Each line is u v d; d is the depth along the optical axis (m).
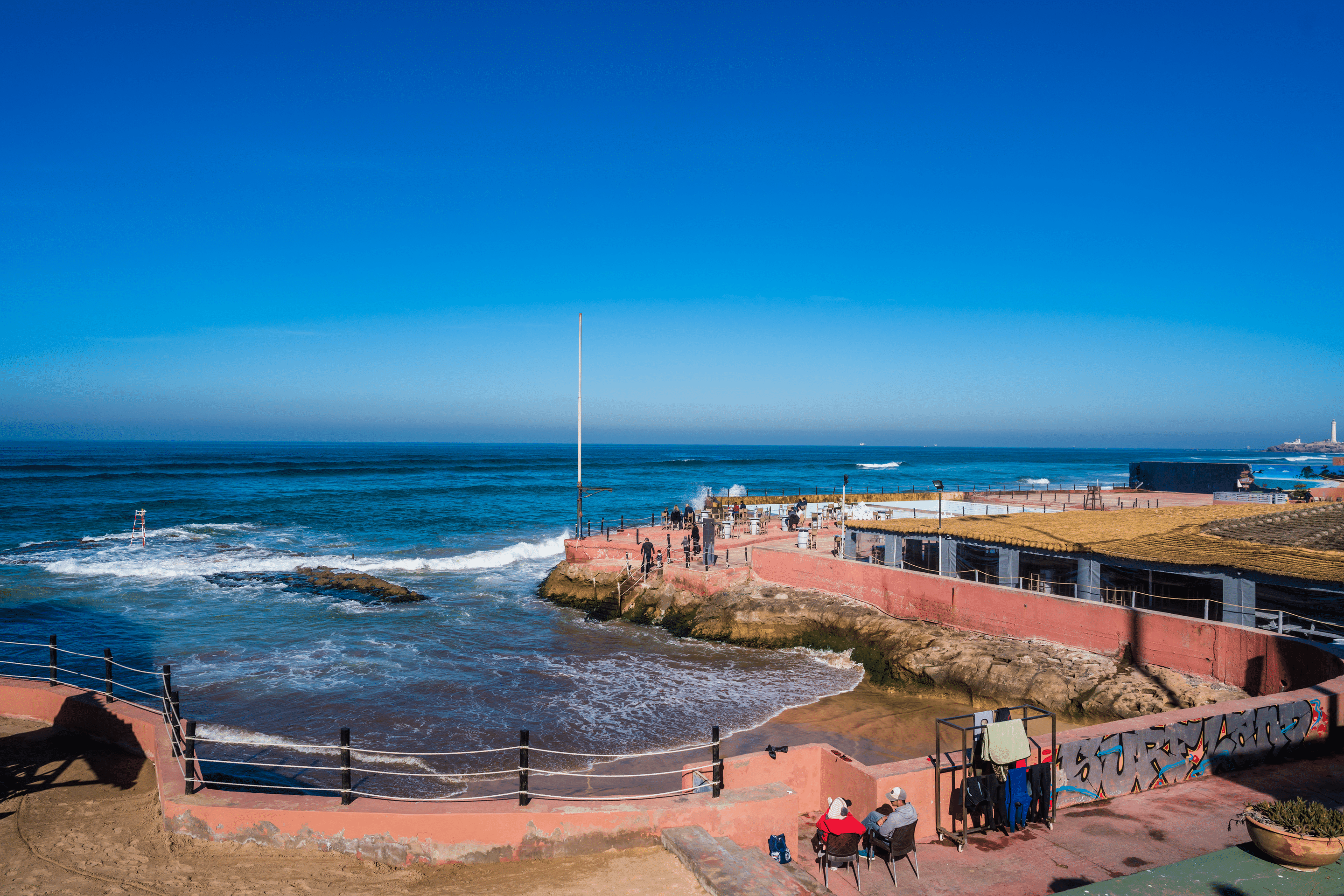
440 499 75.25
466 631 26.19
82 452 182.38
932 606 22.48
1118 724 9.80
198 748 15.37
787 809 8.80
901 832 7.80
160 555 39.94
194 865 8.10
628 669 22.14
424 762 15.14
